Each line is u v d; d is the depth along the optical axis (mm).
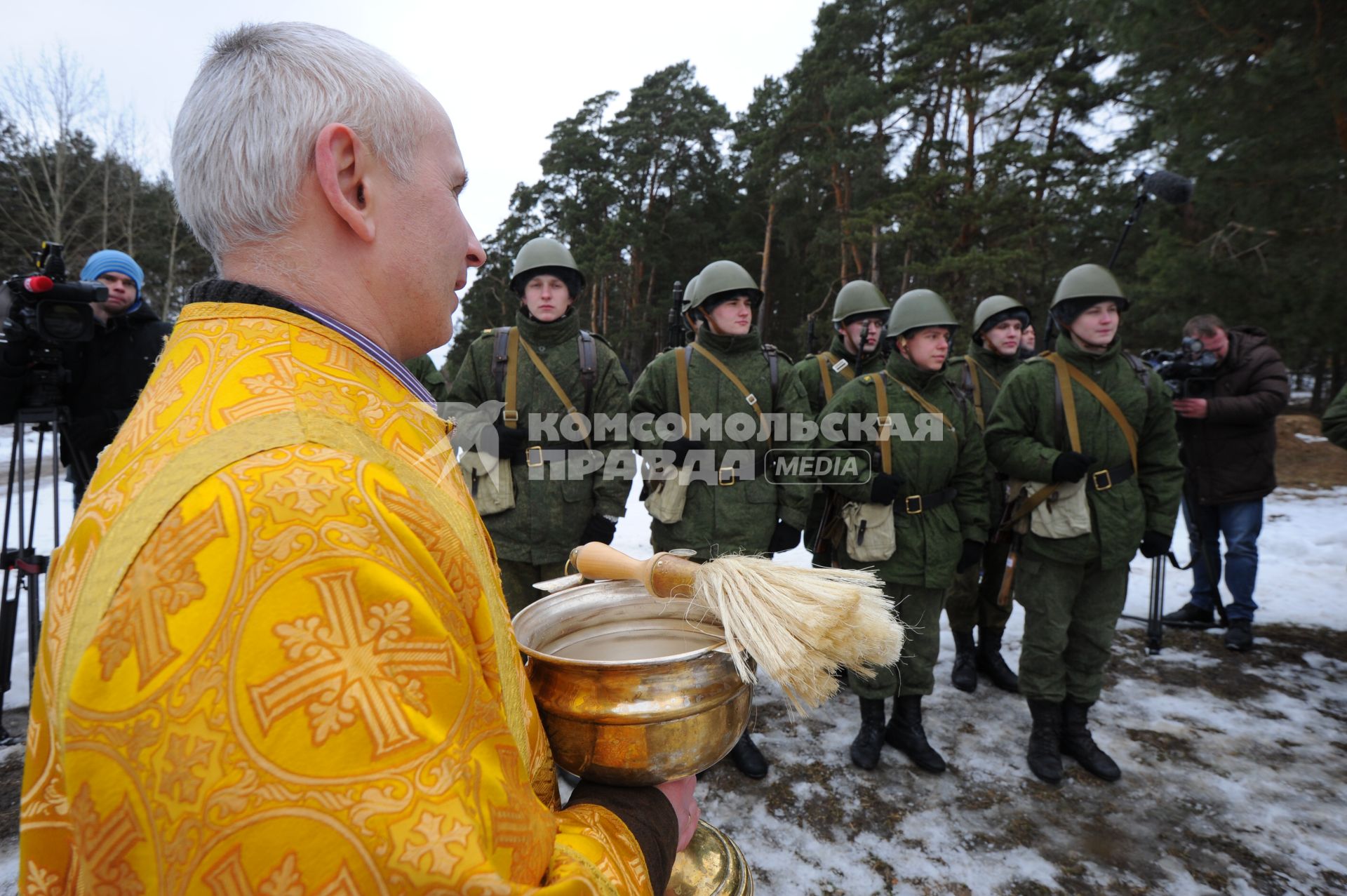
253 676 429
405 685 466
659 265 33312
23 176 21031
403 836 432
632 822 704
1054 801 2711
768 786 2807
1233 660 3910
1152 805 2680
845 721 3334
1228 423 4035
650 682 746
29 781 536
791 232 27766
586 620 955
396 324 676
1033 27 18922
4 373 2672
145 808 422
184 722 423
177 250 23391
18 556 2748
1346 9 8484
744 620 781
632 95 34375
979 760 3000
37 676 532
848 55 23312
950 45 19156
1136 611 4652
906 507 2961
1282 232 10125
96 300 2793
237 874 413
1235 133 9500
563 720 748
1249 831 2525
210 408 521
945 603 3801
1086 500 2820
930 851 2428
